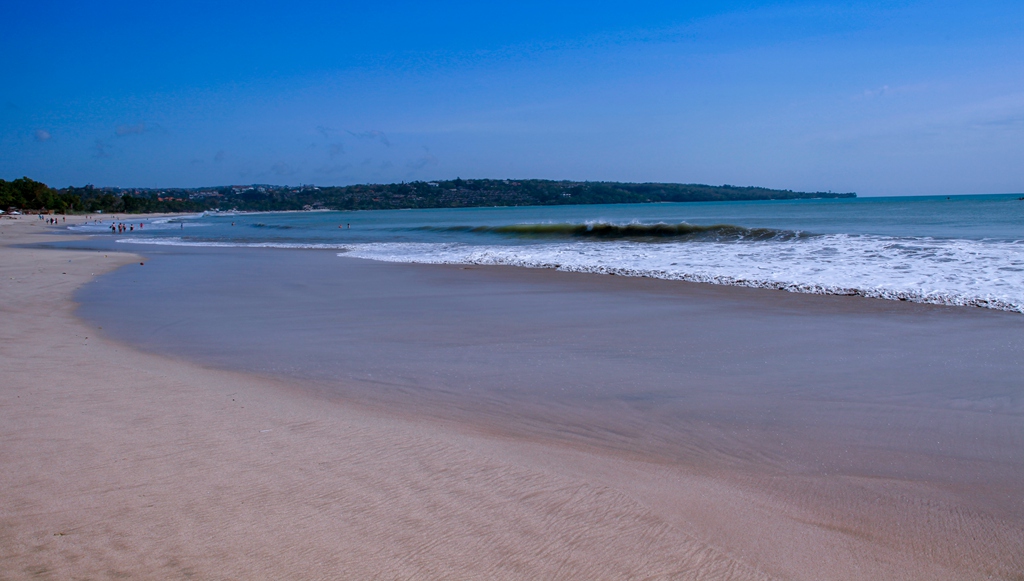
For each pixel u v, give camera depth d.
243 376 5.92
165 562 2.37
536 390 5.43
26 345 7.18
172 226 70.12
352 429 4.08
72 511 2.76
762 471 3.67
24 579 2.24
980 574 2.55
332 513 2.80
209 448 3.61
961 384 5.38
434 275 14.58
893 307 8.98
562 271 14.58
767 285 11.10
